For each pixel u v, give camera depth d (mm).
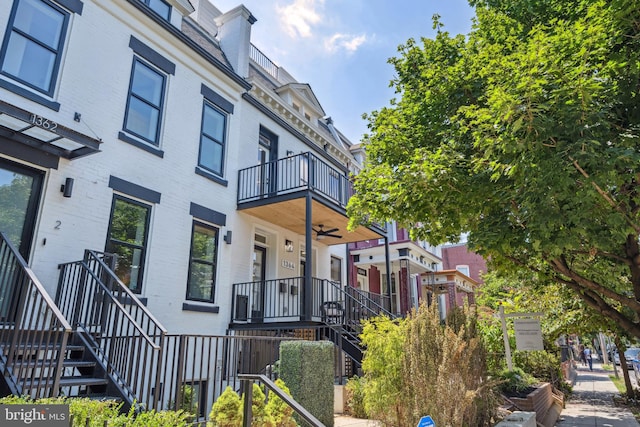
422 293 21828
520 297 13281
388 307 13539
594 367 31344
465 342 5453
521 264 7418
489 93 5336
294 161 12672
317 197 9953
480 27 7152
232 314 9672
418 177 6016
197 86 9750
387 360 5824
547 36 5422
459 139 6555
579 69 4500
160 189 8414
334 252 14953
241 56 11555
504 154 5168
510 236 5473
